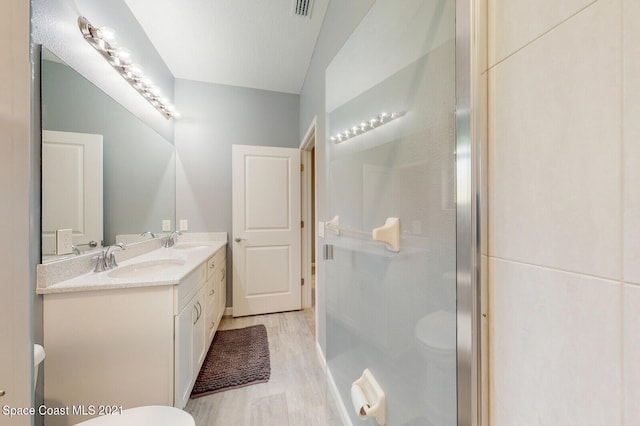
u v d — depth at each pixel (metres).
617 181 0.32
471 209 0.52
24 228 0.33
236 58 2.43
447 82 0.59
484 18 0.50
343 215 1.27
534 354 0.42
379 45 0.92
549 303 0.40
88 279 1.28
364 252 1.06
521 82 0.44
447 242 0.60
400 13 0.79
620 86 0.32
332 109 1.43
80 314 1.19
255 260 2.90
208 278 2.02
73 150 1.37
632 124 0.31
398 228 0.81
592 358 0.35
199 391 1.62
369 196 1.01
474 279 0.52
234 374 1.78
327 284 1.52
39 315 1.14
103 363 1.22
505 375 0.47
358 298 1.12
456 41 0.55
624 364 0.32
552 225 0.39
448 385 0.61
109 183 1.71
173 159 2.74
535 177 0.42
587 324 0.35
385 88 0.89
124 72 1.82
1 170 0.30
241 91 2.97
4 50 0.31
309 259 3.12
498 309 0.48
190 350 1.52
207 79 2.82
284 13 1.85
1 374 0.31
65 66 1.29
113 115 1.75
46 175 1.18
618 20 0.32
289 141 3.12
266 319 2.77
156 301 1.28
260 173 2.93
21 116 0.32
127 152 1.93
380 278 0.94
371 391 0.98
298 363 1.92
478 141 0.51
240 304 2.84
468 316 0.53
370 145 1.00
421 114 0.70
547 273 0.40
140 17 1.91
